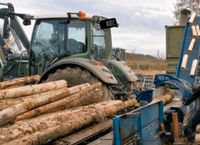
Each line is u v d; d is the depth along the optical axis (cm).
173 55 1193
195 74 791
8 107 645
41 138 573
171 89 819
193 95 699
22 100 697
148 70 2023
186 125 723
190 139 713
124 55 1356
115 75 1011
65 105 783
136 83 1079
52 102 747
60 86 833
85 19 941
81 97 827
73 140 634
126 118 558
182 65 805
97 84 856
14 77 1038
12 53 1085
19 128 569
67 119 671
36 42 1006
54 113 716
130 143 570
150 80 1348
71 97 801
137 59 2242
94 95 845
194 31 843
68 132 649
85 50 953
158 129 691
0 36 1117
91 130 704
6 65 1048
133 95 978
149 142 639
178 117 747
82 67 881
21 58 1036
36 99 696
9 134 545
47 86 802
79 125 674
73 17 960
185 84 756
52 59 980
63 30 977
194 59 810
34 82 895
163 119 712
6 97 723
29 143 548
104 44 1004
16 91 739
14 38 1122
